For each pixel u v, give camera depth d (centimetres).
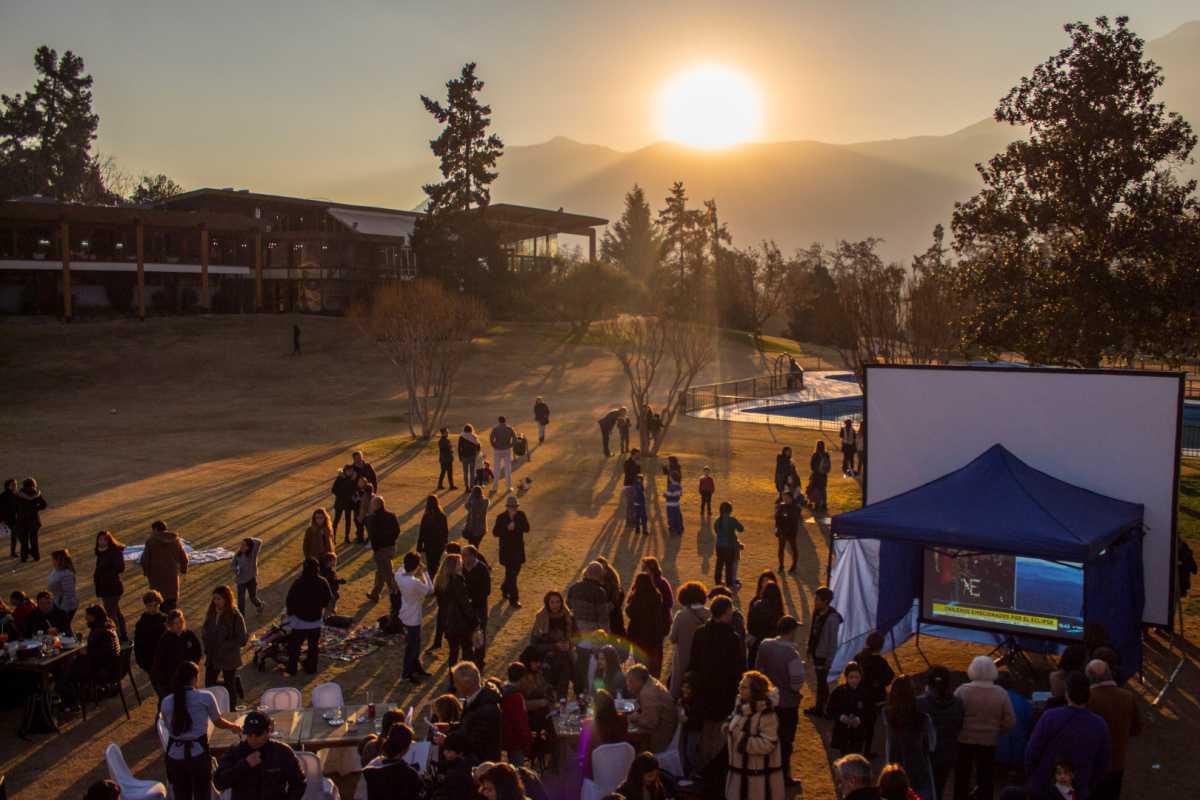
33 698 1078
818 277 10306
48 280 6269
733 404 5047
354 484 1978
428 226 7281
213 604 1116
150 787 830
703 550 1959
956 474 1305
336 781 954
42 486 2598
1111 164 2889
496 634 1411
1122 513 1216
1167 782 963
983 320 3136
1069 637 1225
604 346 6569
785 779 944
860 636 1300
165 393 4706
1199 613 1560
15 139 10825
